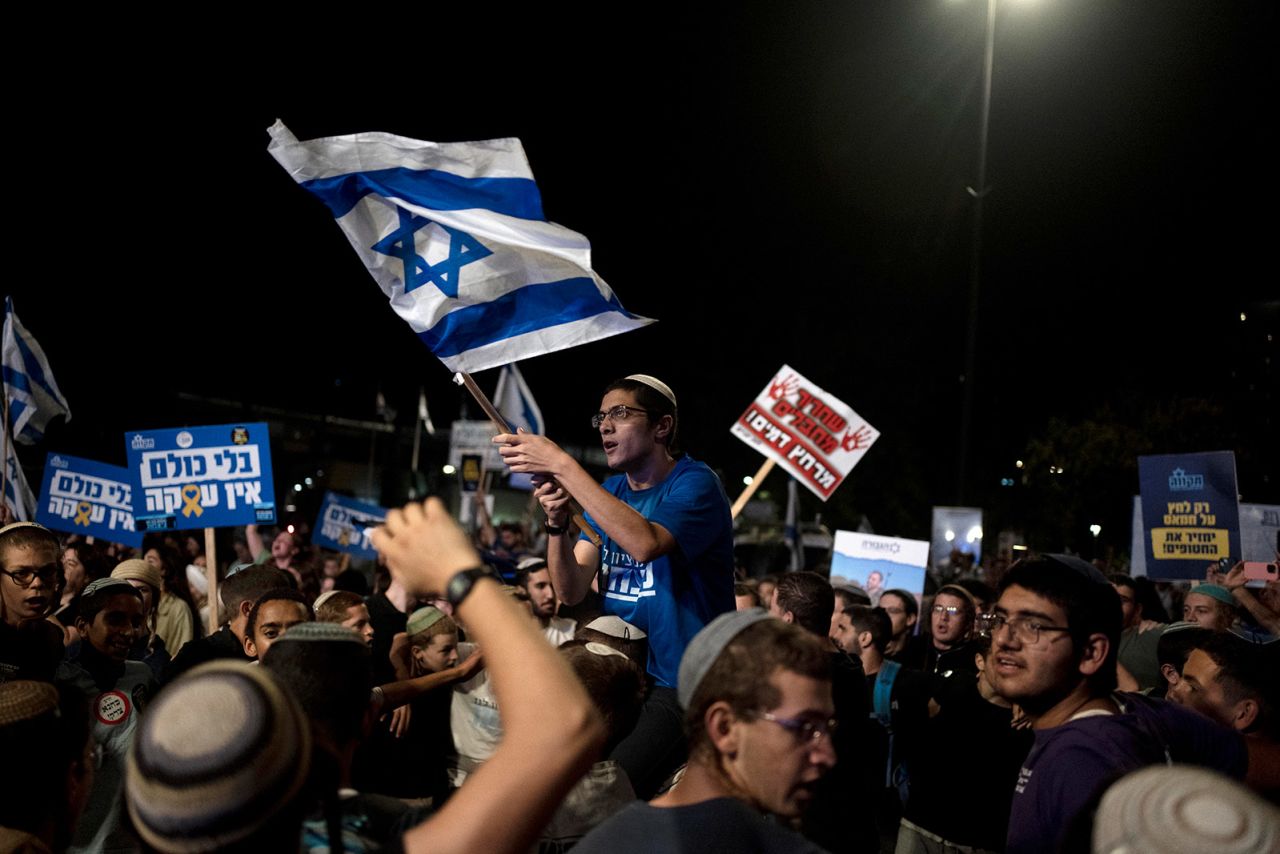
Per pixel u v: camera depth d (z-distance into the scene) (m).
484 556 10.19
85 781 2.90
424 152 4.62
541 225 4.50
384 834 2.31
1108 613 3.15
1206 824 1.61
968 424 21.92
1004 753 4.65
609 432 4.54
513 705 1.80
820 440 9.57
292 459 34.06
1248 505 10.46
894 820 6.14
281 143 4.47
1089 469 24.06
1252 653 3.95
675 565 4.40
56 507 9.59
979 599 9.02
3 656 4.98
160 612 8.30
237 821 1.61
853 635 6.33
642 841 2.21
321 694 2.47
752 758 2.29
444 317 4.54
